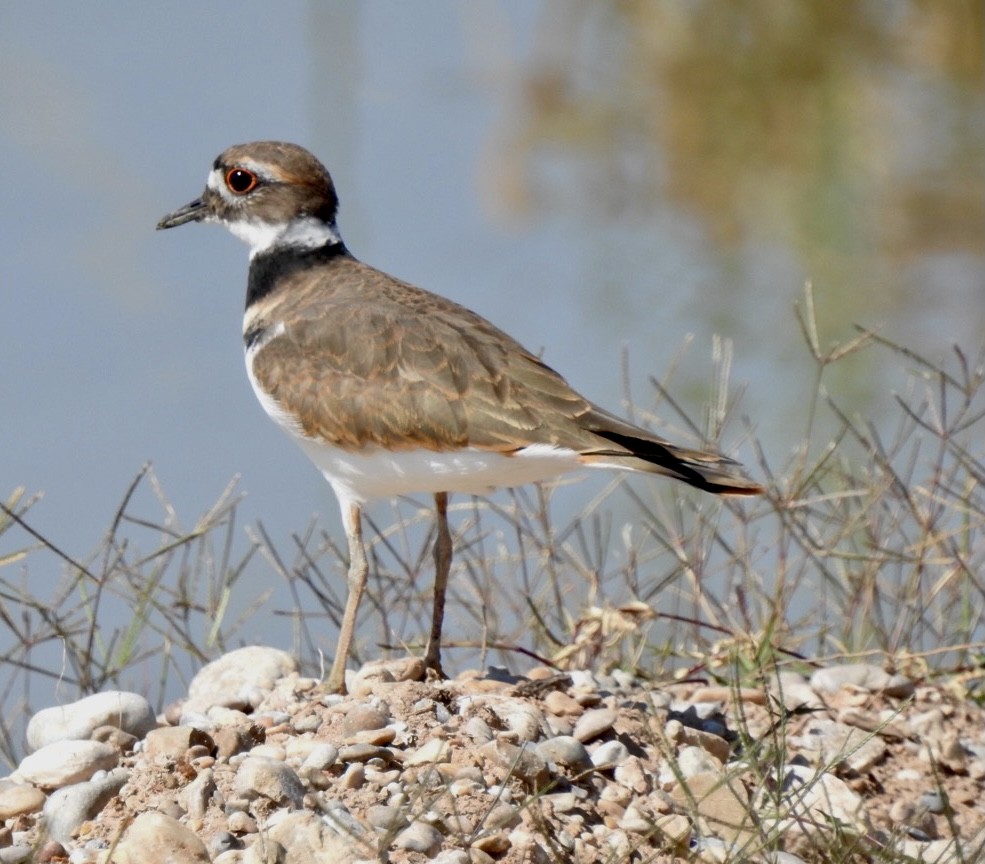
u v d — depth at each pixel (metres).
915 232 21.77
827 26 25.62
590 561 12.77
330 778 8.59
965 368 12.89
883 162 23.33
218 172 11.56
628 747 9.41
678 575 12.63
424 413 10.05
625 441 9.81
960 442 15.59
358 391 10.26
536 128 23.94
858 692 10.75
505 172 22.28
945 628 11.75
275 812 8.34
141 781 8.55
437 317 10.47
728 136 24.00
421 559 12.16
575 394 10.03
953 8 25.30
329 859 7.96
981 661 11.39
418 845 8.09
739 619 12.35
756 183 23.03
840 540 12.41
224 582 12.81
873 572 11.86
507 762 8.76
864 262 21.11
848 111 24.34
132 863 7.94
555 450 9.80
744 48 25.58
